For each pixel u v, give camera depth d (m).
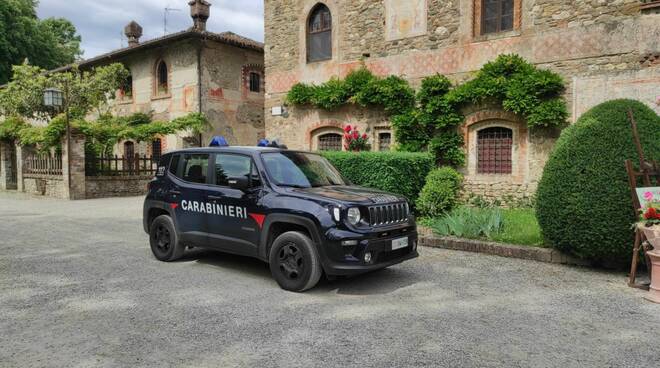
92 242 8.66
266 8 16.66
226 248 6.20
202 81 20.50
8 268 6.61
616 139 6.09
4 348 3.83
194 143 20.67
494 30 11.95
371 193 5.84
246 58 22.48
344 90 14.14
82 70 25.69
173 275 6.22
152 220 7.43
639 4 9.66
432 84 12.41
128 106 23.97
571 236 6.18
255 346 3.85
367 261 5.12
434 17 12.75
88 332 4.18
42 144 18.42
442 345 3.87
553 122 10.48
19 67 21.11
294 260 5.43
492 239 7.73
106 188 18.06
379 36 13.89
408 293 5.36
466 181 12.16
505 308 4.82
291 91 15.59
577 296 5.21
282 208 5.50
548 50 10.87
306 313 4.67
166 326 4.32
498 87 11.11
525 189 11.21
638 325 4.34
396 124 12.92
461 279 5.95
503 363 3.53
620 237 5.83
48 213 13.06
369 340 3.97
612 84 10.02
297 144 15.96
